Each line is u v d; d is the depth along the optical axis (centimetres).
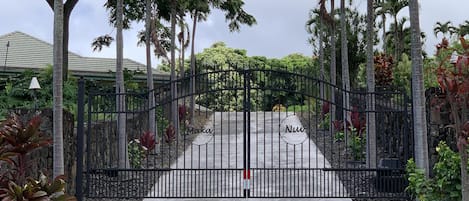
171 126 1155
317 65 1672
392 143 951
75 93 1154
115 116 991
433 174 639
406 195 659
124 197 694
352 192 731
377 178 702
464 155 407
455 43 753
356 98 1260
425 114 631
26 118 624
